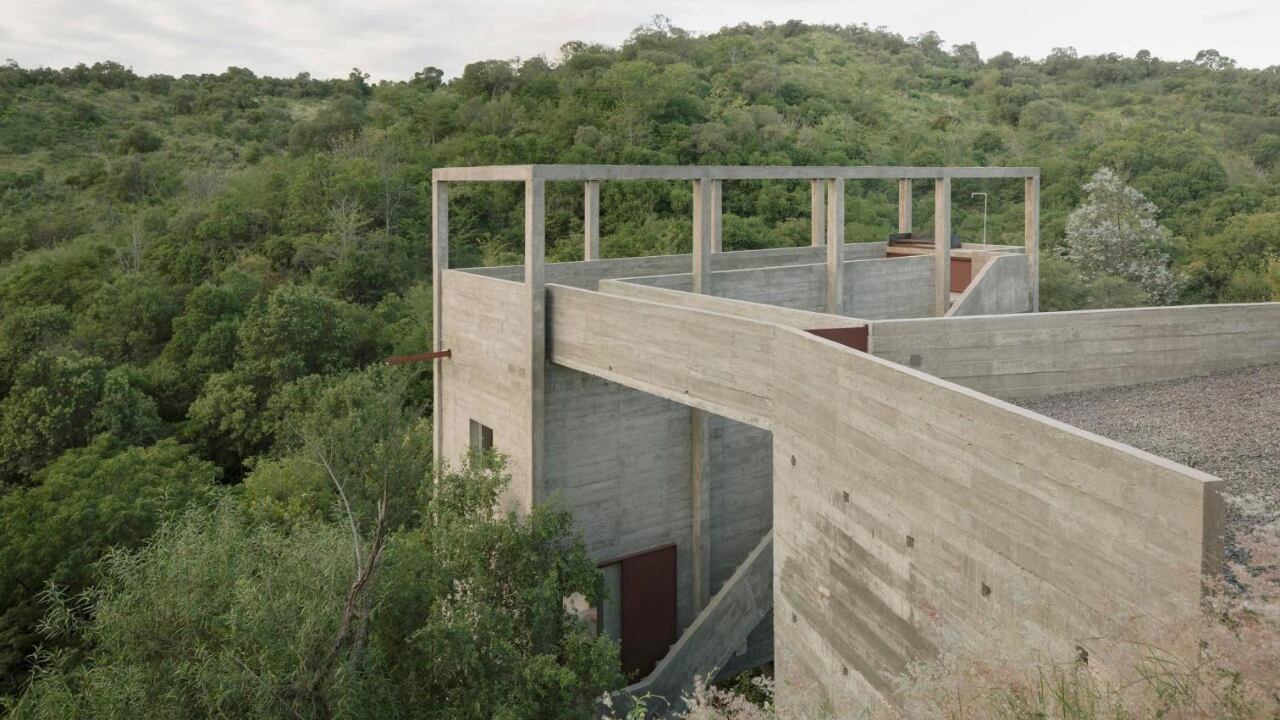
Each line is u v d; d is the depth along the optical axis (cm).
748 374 1300
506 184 6153
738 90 8700
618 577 1877
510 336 1789
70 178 7531
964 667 556
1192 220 5916
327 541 1322
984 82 11038
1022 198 6744
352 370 3553
